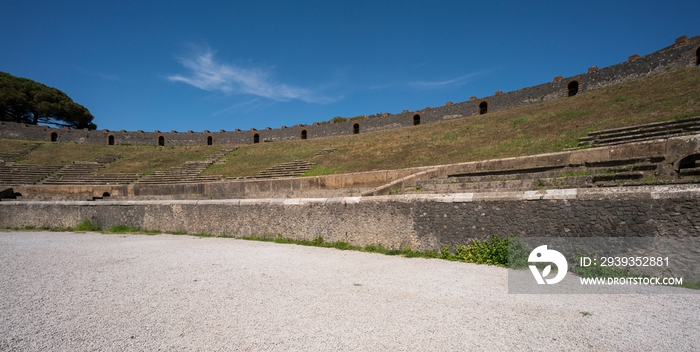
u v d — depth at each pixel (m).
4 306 5.55
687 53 29.06
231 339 4.27
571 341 4.20
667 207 6.70
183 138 59.94
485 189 11.84
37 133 55.03
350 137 47.91
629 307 5.36
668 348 4.00
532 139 22.73
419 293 6.11
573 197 7.73
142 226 16.53
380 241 10.48
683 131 14.31
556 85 37.34
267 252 10.32
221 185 28.83
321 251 10.46
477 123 36.47
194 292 6.21
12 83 60.84
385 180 21.06
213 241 12.84
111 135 57.97
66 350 4.03
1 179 35.50
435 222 9.59
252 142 58.56
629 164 11.95
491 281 6.88
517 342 4.17
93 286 6.66
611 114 23.17
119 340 4.28
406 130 43.59
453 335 4.36
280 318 4.94
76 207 18.14
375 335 4.36
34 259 9.45
